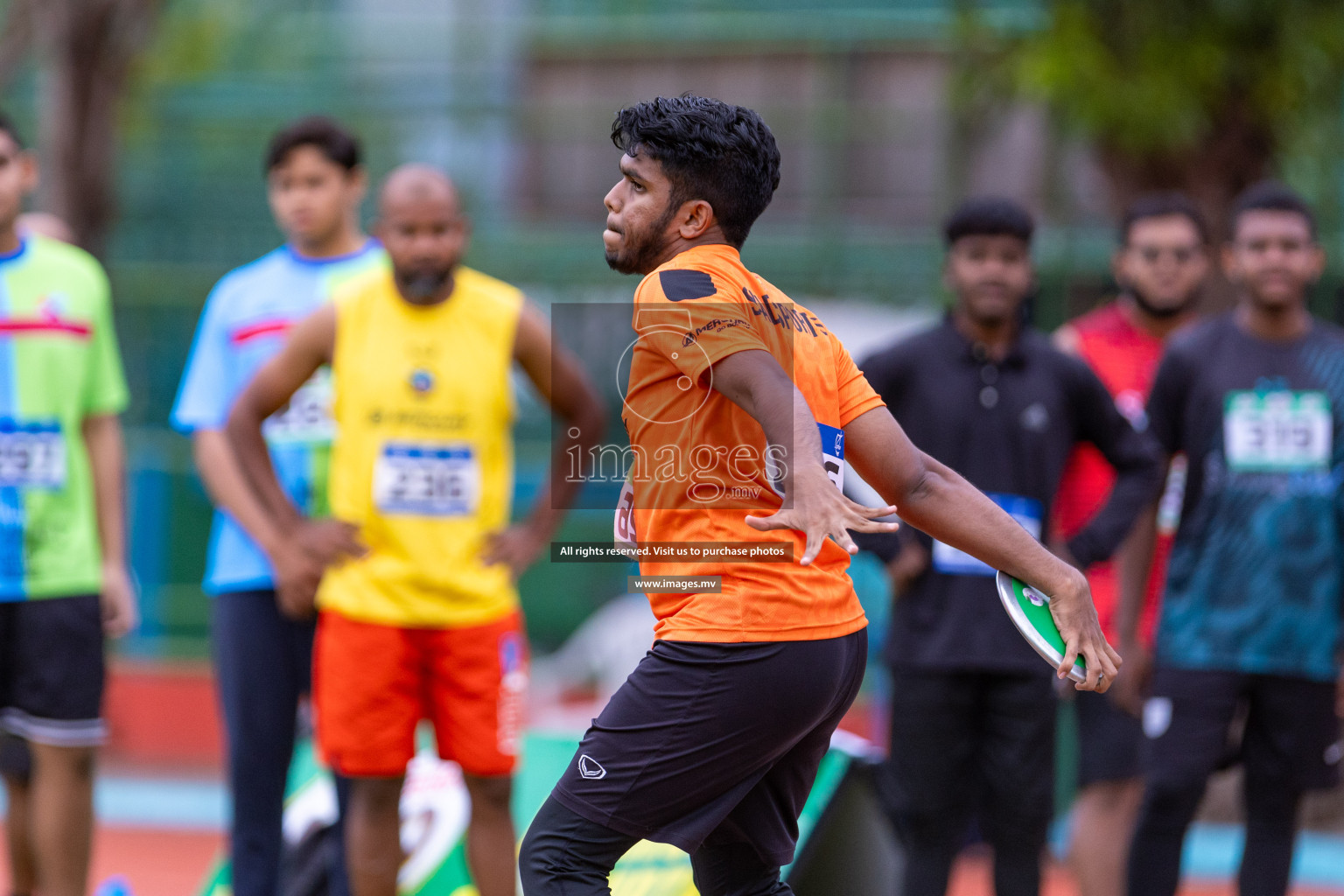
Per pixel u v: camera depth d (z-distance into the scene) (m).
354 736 15.17
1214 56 27.23
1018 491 16.20
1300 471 16.30
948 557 16.02
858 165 41.97
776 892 11.15
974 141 38.69
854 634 10.48
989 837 16.23
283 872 17.28
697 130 10.23
